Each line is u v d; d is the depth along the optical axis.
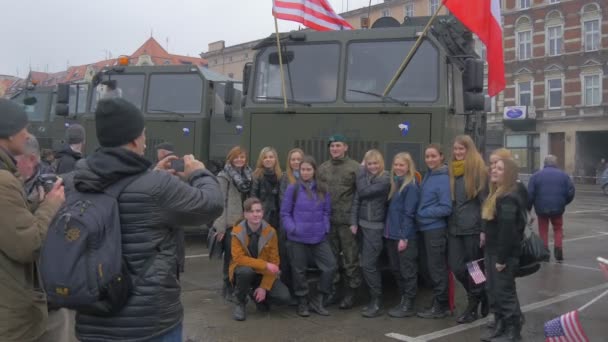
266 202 5.99
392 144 6.23
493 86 6.82
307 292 5.64
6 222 2.46
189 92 10.37
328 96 6.59
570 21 34.88
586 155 35.47
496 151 4.89
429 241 5.44
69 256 2.22
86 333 2.40
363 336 5.00
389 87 6.27
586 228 13.89
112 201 2.36
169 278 2.47
